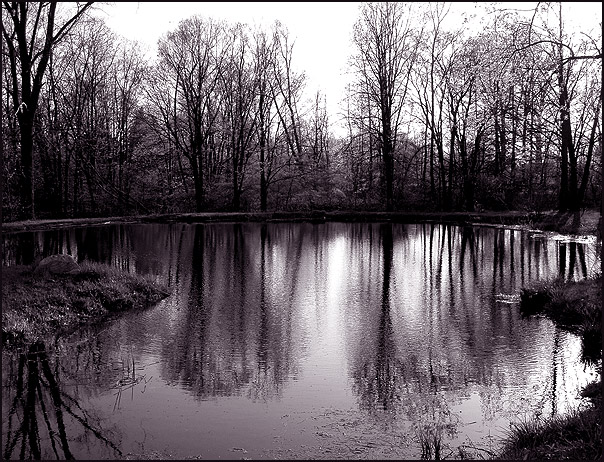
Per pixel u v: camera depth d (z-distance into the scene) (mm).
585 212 33156
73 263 14039
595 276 14297
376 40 44469
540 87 11711
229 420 7188
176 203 48500
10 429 6879
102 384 8422
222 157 51531
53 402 7703
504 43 11688
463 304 14062
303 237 30359
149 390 8195
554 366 9281
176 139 45281
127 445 6441
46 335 10766
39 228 30625
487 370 9109
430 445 6469
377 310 13438
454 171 46625
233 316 12727
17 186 28266
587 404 7422
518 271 18797
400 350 10258
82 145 36438
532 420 7004
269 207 48375
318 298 14828
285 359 9727
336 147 59156
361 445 6504
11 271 13734
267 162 46375
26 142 21484
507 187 42812
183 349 10219
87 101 43312
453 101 43156
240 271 19062
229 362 9523
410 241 28297
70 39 32719
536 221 33625
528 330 11555
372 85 45406
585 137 32938
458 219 39625
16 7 20406
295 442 6566
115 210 45000
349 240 28938
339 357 9828
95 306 12578
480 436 6738
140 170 49062
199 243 26922
